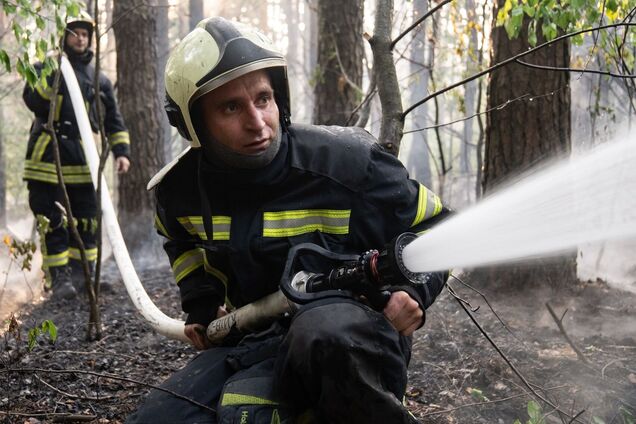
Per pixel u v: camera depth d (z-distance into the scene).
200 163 2.50
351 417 2.17
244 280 2.54
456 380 3.66
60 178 4.72
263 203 2.51
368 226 2.50
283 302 2.45
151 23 9.20
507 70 5.30
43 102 6.14
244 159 2.41
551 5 3.54
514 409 3.34
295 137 2.52
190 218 2.65
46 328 3.44
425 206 2.53
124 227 9.16
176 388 2.47
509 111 5.34
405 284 2.19
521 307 5.05
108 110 6.60
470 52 6.21
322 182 2.49
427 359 4.05
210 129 2.42
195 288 2.81
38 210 6.25
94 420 3.36
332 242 2.51
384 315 2.26
